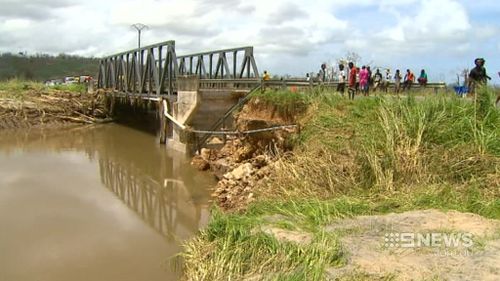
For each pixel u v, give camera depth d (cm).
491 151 1224
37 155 2764
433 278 697
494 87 1539
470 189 1083
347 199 1080
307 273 731
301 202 1120
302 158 1378
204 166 2288
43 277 1095
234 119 2372
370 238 868
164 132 3077
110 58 4728
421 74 2314
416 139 1275
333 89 2100
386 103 1503
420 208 1027
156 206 1719
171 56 3100
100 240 1345
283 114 1923
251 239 870
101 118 4553
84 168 2398
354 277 712
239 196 1567
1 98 4244
